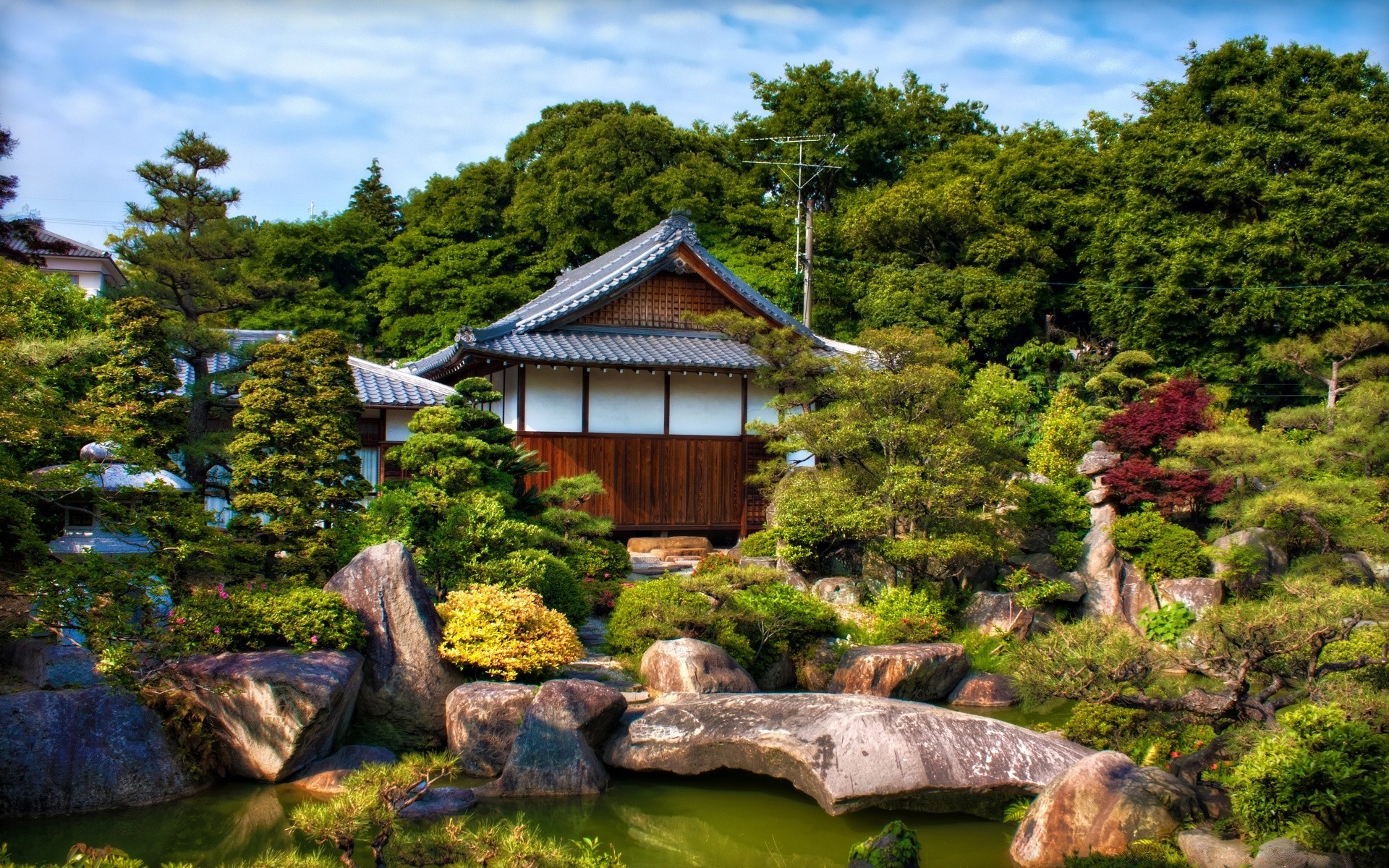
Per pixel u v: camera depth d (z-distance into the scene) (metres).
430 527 14.08
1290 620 9.32
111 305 17.66
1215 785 9.31
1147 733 11.28
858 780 10.09
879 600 17.09
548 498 18.16
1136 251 33.81
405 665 11.61
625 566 18.34
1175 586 18.23
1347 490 17.72
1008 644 16.02
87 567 9.94
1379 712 8.48
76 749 9.65
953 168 42.34
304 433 13.08
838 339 40.28
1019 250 36.41
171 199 17.75
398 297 42.16
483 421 16.86
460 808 9.87
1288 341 25.31
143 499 11.18
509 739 11.09
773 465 20.64
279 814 9.56
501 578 13.77
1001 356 37.34
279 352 13.13
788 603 15.54
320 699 10.23
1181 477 19.81
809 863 9.12
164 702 10.37
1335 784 6.46
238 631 10.95
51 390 11.24
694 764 11.04
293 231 43.66
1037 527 19.84
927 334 18.69
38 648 11.16
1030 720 13.78
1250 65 34.78
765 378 22.28
